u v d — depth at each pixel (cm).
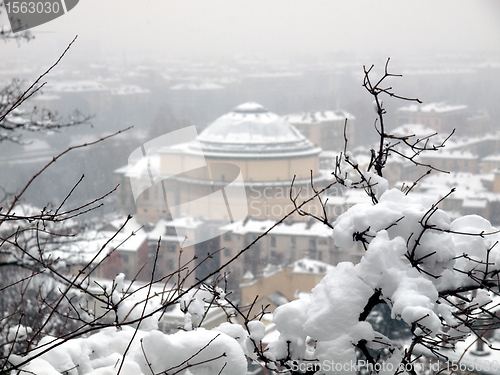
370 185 367
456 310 387
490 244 354
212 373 333
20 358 297
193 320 454
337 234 334
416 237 327
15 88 848
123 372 303
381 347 326
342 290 321
